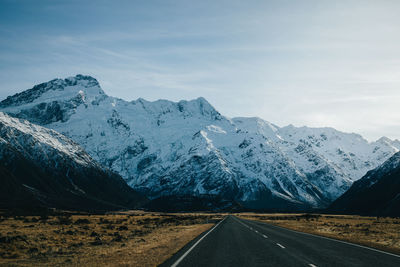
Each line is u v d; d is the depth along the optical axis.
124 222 79.38
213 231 43.94
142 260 20.28
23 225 60.97
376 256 21.05
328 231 47.94
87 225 64.50
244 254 22.30
